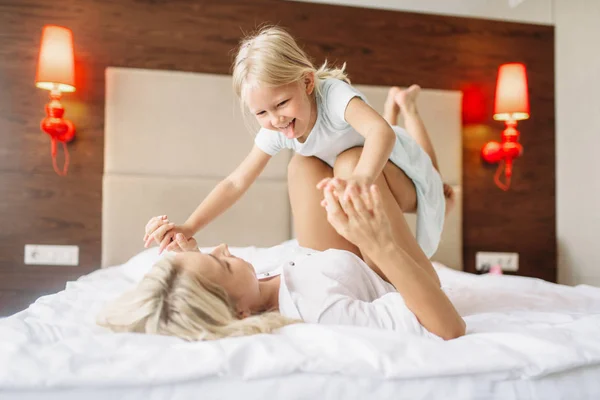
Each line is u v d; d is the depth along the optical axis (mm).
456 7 3221
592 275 2818
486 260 2943
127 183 2521
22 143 2514
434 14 2951
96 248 2553
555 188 3074
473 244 2951
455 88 2967
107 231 2496
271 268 1548
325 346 802
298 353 771
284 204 2662
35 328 895
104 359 752
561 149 3055
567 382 818
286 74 1229
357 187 911
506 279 2004
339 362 760
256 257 1832
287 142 1521
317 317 980
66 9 2576
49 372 709
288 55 1262
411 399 766
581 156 2906
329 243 1566
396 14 2902
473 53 2992
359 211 885
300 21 2801
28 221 2506
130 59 2625
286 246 1839
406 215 2777
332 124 1418
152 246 2521
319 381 757
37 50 2541
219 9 2713
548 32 3098
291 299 1018
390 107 2326
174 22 2668
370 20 2873
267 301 1058
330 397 751
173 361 754
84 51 2588
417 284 931
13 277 2482
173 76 2604
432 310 933
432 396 771
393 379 767
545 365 798
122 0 2627
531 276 3010
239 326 886
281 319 927
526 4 3166
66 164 2537
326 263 1146
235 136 2645
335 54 2830
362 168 1127
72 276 2529
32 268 2500
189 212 2576
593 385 823
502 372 799
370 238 911
